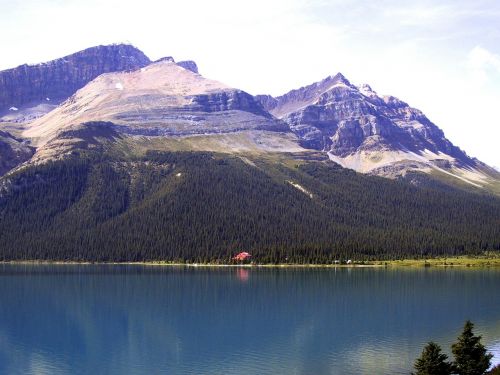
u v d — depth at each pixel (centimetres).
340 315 18712
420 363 9212
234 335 15962
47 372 12938
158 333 16525
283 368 12612
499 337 15125
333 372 12194
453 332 15862
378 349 14050
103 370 13000
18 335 16562
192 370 12738
